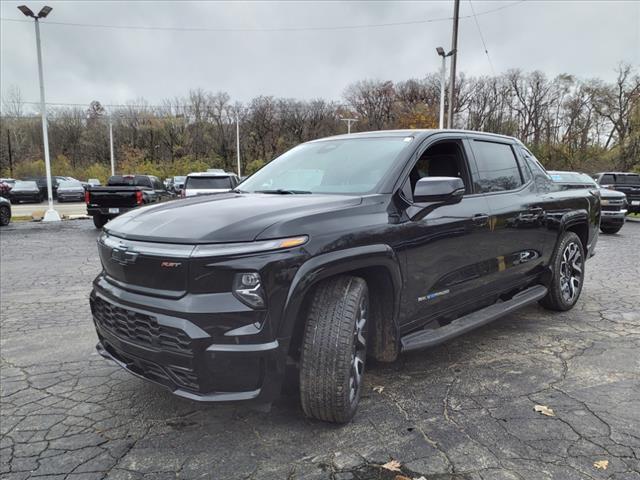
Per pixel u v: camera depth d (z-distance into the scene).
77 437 2.73
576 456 2.46
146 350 2.49
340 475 2.34
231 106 68.94
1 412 3.03
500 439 2.63
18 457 2.54
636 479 2.27
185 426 2.83
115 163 64.88
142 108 69.25
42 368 3.73
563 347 4.03
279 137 69.06
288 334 2.41
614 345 4.07
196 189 14.95
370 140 3.68
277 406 3.03
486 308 3.97
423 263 3.13
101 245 2.88
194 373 2.36
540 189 4.55
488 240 3.70
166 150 68.44
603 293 5.96
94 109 69.88
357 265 2.66
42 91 18.91
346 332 2.58
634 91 35.97
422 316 3.27
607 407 2.98
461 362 3.71
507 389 3.25
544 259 4.59
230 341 2.32
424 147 3.43
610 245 10.88
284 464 2.44
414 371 3.54
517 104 58.06
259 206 2.75
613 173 19.58
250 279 2.32
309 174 3.53
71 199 31.58
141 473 2.38
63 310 5.44
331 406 2.62
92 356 3.98
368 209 2.85
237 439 2.68
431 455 2.49
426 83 68.88
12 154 64.56
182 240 2.41
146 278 2.50
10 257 9.30
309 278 2.44
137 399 3.19
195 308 2.32
